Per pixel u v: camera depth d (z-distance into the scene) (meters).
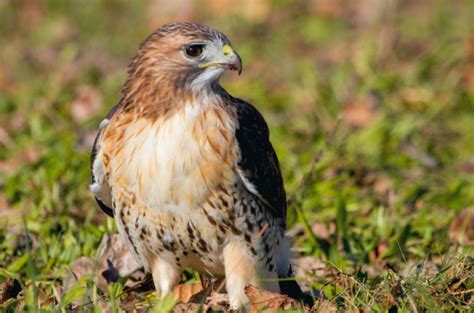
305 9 24.80
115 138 10.32
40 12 26.02
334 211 13.51
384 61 20.56
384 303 9.74
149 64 10.33
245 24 24.19
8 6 26.34
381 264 12.08
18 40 24.42
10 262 12.09
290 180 14.59
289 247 11.35
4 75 21.38
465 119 17.70
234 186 10.32
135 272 11.83
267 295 10.37
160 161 10.10
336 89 18.66
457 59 19.94
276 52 22.50
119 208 10.53
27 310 9.74
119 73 20.91
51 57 22.80
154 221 10.38
